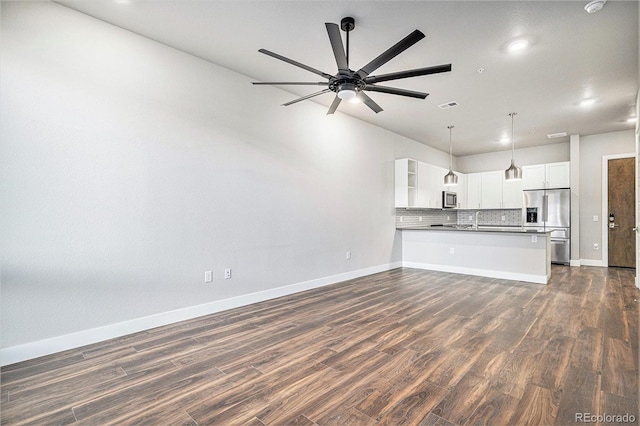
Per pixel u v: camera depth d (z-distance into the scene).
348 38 2.74
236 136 3.64
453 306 3.67
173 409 1.77
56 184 2.47
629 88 3.96
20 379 2.08
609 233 6.19
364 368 2.22
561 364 2.23
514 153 7.66
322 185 4.73
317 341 2.69
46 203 2.43
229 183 3.57
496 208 7.67
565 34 2.80
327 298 4.04
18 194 2.31
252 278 3.80
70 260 2.54
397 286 4.70
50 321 2.45
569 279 5.10
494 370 2.17
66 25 2.52
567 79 3.72
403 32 2.81
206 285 3.38
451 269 5.85
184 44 3.07
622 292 4.21
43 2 2.41
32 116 2.36
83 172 2.59
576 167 6.37
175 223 3.14
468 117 5.21
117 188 2.77
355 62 3.35
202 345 2.61
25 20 2.34
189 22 2.71
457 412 1.71
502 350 2.48
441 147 7.52
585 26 2.68
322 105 4.72
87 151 2.61
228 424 1.64
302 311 3.50
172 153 3.12
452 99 4.38
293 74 3.70
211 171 3.42
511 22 2.64
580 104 4.54
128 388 1.98
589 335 2.74
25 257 2.34
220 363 2.30
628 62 3.30
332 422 1.65
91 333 2.63
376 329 2.96
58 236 2.48
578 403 1.77
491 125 5.68
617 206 6.11
